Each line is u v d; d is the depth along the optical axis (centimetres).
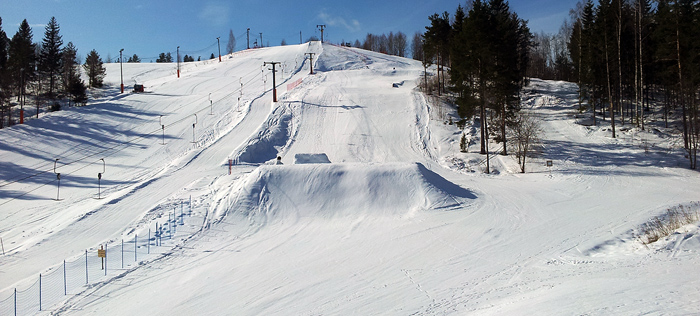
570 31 8262
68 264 1686
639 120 4534
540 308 979
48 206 2519
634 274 1179
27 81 6456
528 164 3603
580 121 4703
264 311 1288
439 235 1969
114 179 3053
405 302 1287
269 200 2323
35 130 4125
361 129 4369
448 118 4638
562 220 2166
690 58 3431
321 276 1546
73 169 3269
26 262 1730
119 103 5281
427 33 5422
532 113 5184
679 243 1427
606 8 4481
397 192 2419
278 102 5134
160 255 1777
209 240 1956
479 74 3722
